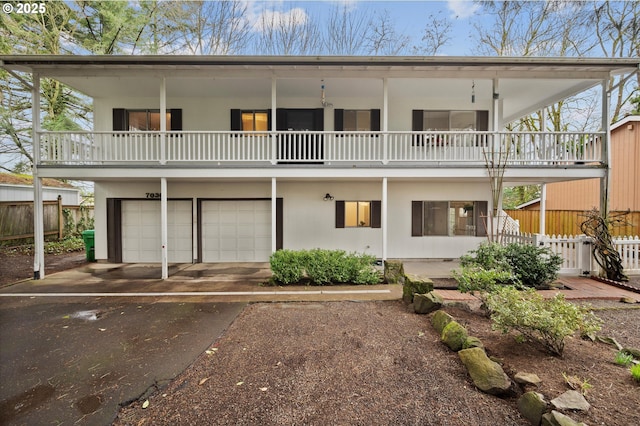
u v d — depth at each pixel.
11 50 12.42
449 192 9.70
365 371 3.11
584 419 2.23
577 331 3.88
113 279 7.48
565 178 8.30
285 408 2.55
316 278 6.74
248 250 9.79
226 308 5.30
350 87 8.73
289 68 7.43
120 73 7.39
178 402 2.68
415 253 9.72
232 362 3.37
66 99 14.87
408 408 2.51
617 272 6.88
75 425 2.43
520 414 2.41
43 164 7.53
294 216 9.67
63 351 3.71
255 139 9.59
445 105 9.68
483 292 4.54
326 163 9.48
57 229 13.22
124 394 2.82
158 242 9.73
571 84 8.35
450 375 2.97
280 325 4.48
